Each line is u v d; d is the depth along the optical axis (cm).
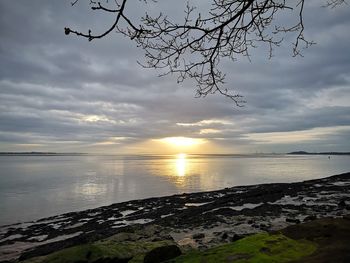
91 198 5456
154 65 484
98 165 18825
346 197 3431
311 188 4509
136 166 17500
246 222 2258
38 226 3247
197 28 454
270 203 3306
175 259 583
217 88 529
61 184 7506
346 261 490
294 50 520
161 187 7038
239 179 8894
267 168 14500
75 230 2938
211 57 495
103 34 407
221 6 455
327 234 641
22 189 6525
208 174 10869
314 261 504
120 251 1066
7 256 2184
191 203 4291
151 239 1577
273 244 591
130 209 4028
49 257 995
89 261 970
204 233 1989
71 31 392
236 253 561
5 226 3338
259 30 489
